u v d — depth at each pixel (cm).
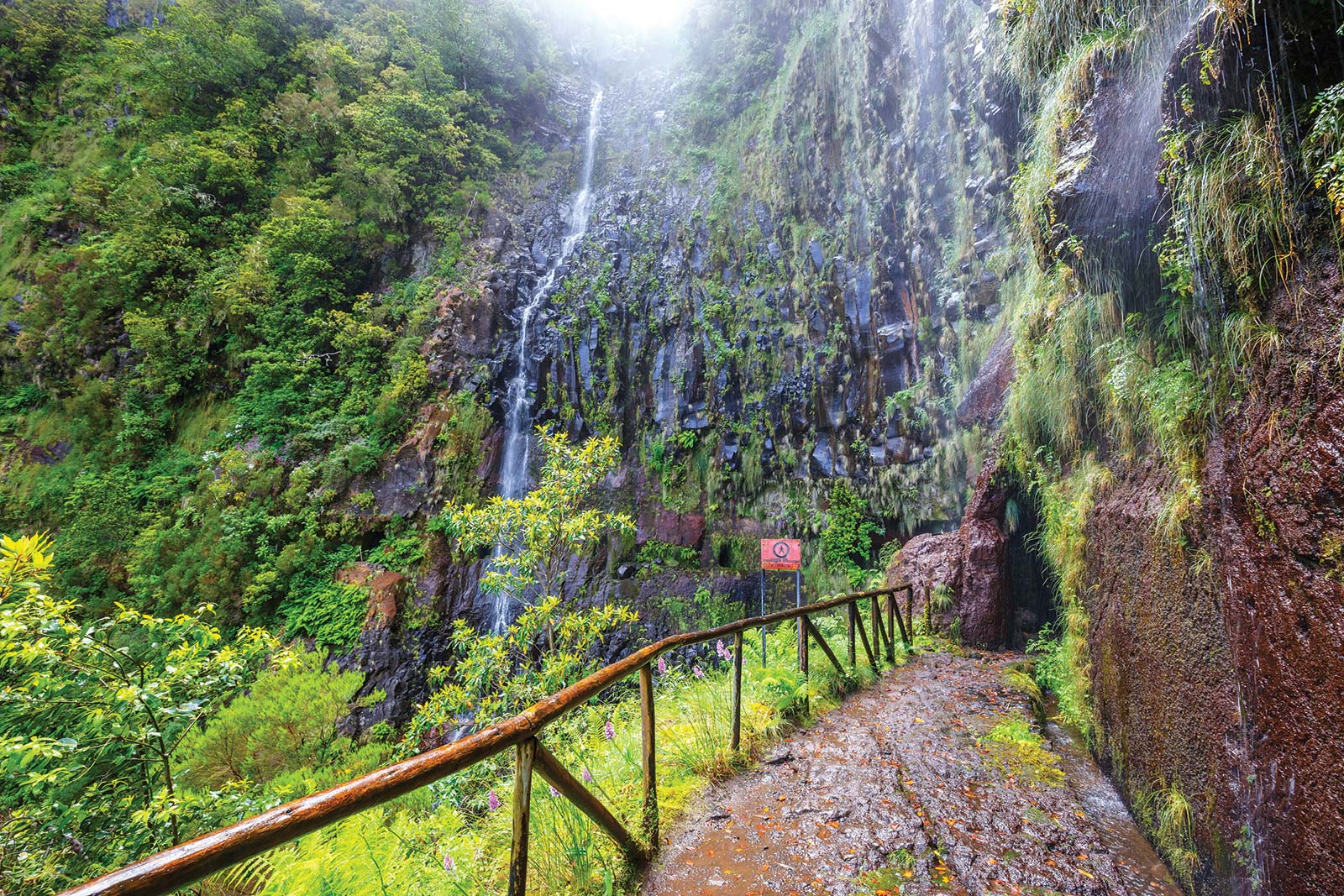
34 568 348
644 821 277
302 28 2278
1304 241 205
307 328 1731
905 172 1332
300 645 686
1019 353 639
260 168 1991
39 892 348
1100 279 384
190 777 575
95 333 1716
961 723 489
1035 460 648
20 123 2128
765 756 398
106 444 1577
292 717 625
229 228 1864
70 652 365
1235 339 241
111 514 1426
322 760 616
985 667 712
